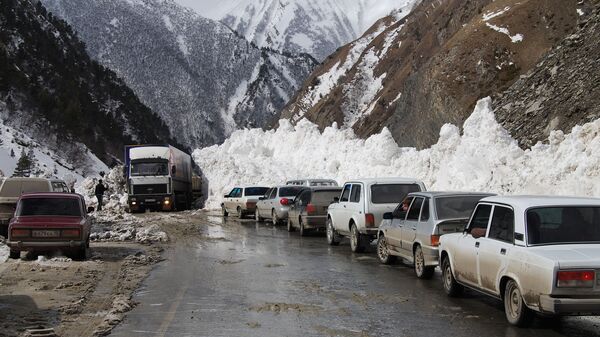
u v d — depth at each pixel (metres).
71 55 146.50
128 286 11.66
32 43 126.19
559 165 17.92
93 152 106.00
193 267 14.28
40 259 15.25
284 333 8.10
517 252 8.04
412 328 8.33
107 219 32.34
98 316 9.17
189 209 49.75
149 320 8.91
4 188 21.97
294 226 23.95
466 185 21.86
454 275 10.16
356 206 16.61
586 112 29.69
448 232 11.59
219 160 52.41
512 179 19.48
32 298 10.51
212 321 8.82
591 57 33.53
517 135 34.03
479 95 54.97
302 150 48.50
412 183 16.41
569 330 8.15
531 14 58.97
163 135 168.00
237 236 22.20
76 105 110.62
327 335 7.99
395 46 118.00
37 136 89.75
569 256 7.46
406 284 11.79
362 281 12.18
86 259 15.76
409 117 65.44
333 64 148.88
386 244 14.51
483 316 9.04
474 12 82.69
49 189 22.34
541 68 39.12
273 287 11.57
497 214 8.99
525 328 8.22
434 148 26.78
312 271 13.55
